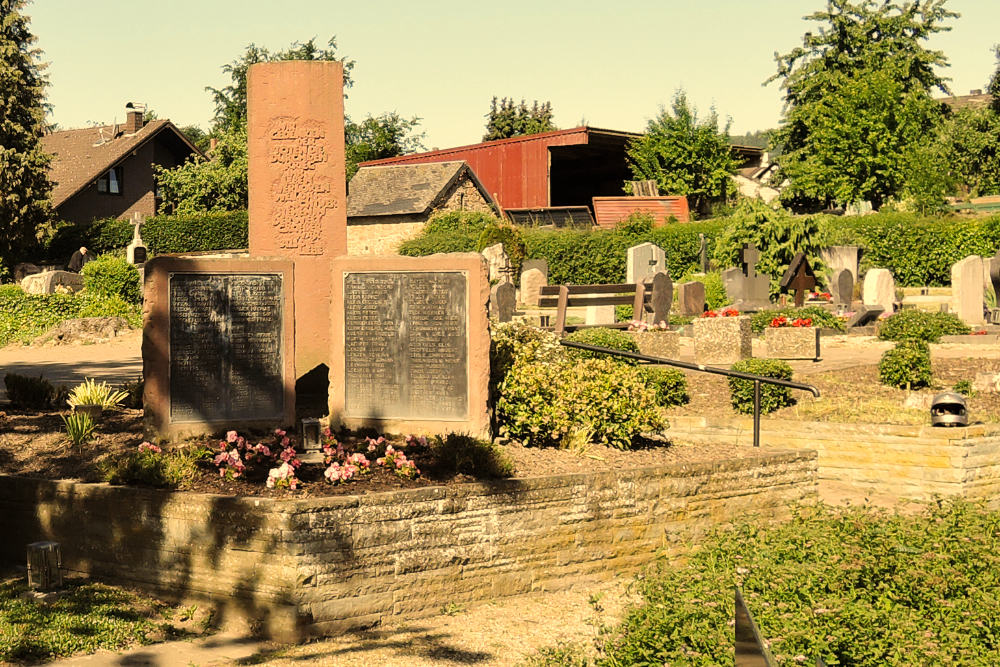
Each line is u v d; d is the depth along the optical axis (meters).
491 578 9.84
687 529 11.36
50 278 36.88
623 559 10.81
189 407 11.44
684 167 60.75
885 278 30.61
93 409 12.70
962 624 7.03
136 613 8.80
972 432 14.12
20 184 50.62
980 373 18.55
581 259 47.22
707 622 7.12
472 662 8.05
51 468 10.59
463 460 10.05
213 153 63.56
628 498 10.84
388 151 88.81
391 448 10.21
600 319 25.92
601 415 12.12
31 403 13.77
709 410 16.77
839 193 54.47
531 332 14.74
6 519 10.43
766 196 70.38
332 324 11.84
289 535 8.69
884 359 18.28
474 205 57.25
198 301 11.46
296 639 8.62
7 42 50.78
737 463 11.91
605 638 8.16
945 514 10.36
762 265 35.91
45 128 53.38
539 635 8.76
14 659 7.60
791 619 7.05
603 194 75.56
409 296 11.62
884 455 14.44
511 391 11.92
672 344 20.98
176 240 57.34
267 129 13.45
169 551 9.31
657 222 53.84
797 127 62.66
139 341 29.77
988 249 42.88
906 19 62.91
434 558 9.45
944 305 32.28
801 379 18.67
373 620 9.05
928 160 54.69
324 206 13.59
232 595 8.95
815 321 26.84
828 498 14.18
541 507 10.15
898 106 54.34
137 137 62.84
